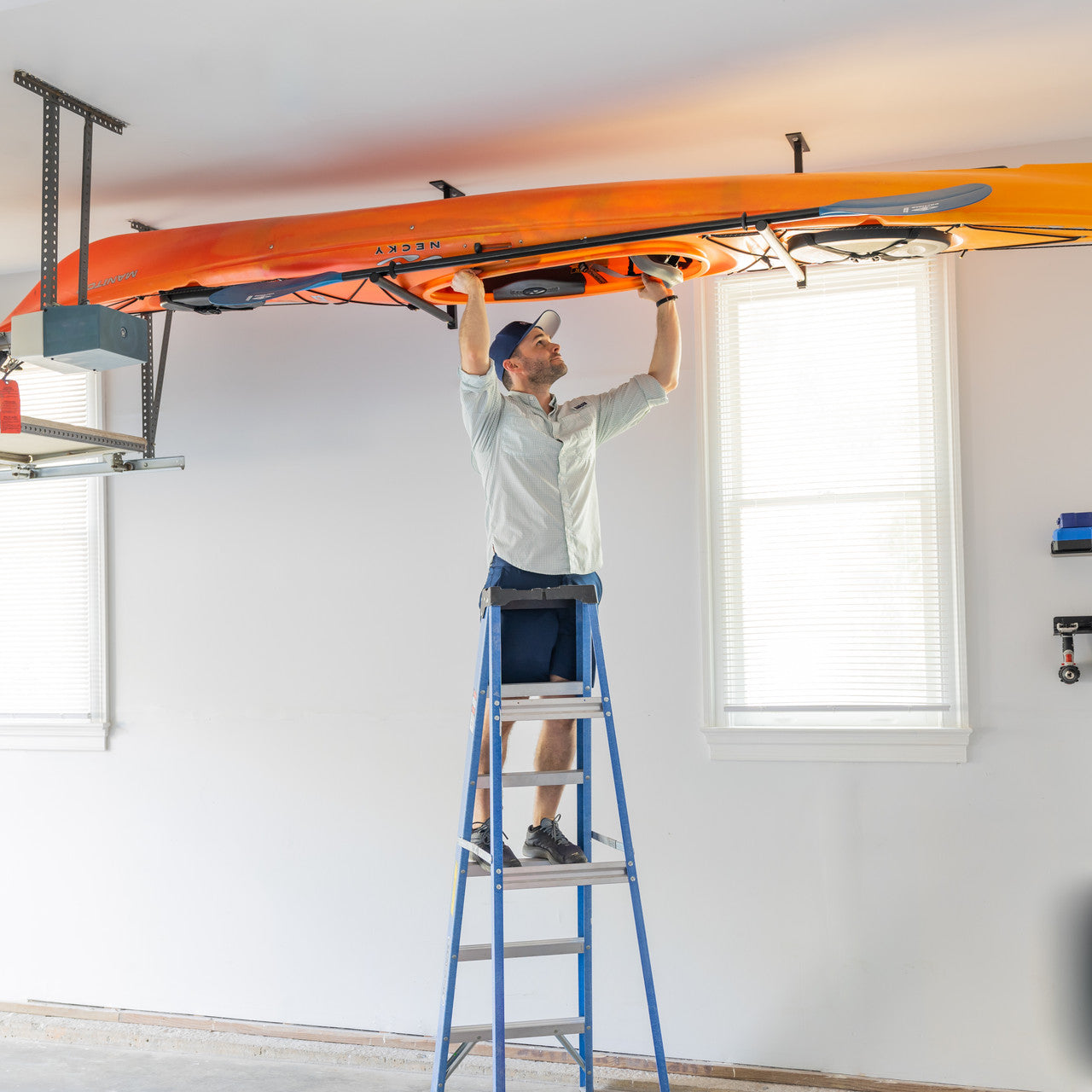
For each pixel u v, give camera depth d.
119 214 3.79
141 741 4.17
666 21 2.56
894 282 3.48
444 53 2.70
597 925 3.60
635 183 2.83
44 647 4.33
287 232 3.08
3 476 3.91
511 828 3.68
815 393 3.55
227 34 2.60
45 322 2.85
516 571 2.82
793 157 3.38
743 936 3.49
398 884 3.83
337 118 3.06
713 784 3.55
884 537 3.46
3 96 2.88
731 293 3.64
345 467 4.00
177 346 4.23
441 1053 2.80
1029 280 3.35
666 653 3.62
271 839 3.99
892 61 2.77
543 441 2.82
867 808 3.40
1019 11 2.52
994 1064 3.25
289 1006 3.92
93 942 4.16
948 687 3.38
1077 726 3.25
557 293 3.24
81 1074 3.69
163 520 4.21
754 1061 3.45
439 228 2.92
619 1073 3.52
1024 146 3.34
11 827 4.30
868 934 3.38
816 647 3.51
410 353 3.96
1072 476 3.29
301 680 4.00
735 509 3.61
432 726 3.84
